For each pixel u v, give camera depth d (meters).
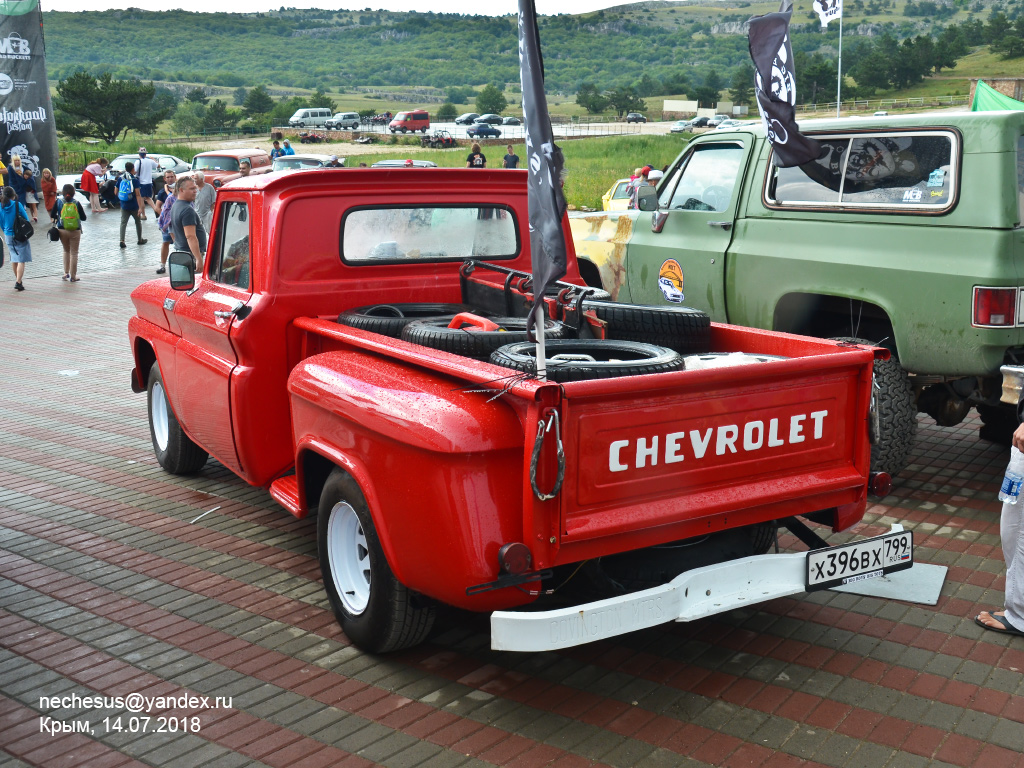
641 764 3.08
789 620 4.13
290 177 4.60
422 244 5.04
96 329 12.24
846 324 6.60
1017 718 3.31
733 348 4.34
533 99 2.89
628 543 3.23
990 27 165.00
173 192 16.81
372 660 3.84
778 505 3.57
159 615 4.32
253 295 4.68
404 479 3.31
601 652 3.88
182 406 5.67
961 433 7.05
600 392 3.01
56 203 15.99
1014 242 5.11
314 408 3.94
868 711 3.38
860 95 123.38
